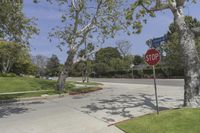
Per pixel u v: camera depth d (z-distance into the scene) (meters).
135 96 21.38
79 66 50.69
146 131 10.58
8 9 15.07
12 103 21.38
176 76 58.56
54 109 16.92
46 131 11.62
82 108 16.73
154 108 15.43
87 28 28.39
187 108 12.75
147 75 68.56
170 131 10.28
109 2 26.88
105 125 12.16
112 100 19.66
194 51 13.45
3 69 66.38
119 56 101.56
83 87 33.12
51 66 119.94
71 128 11.94
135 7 12.63
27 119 14.08
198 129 10.28
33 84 33.75
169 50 41.81
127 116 13.75
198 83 13.20
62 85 28.12
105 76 89.50
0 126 12.77
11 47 24.61
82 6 27.67
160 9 13.66
